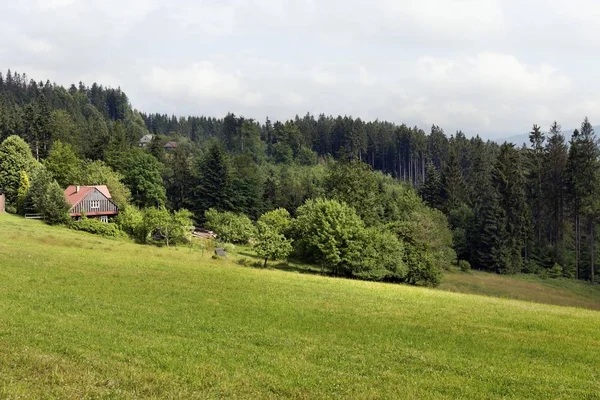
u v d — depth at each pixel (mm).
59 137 126438
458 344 23750
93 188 86812
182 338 20562
